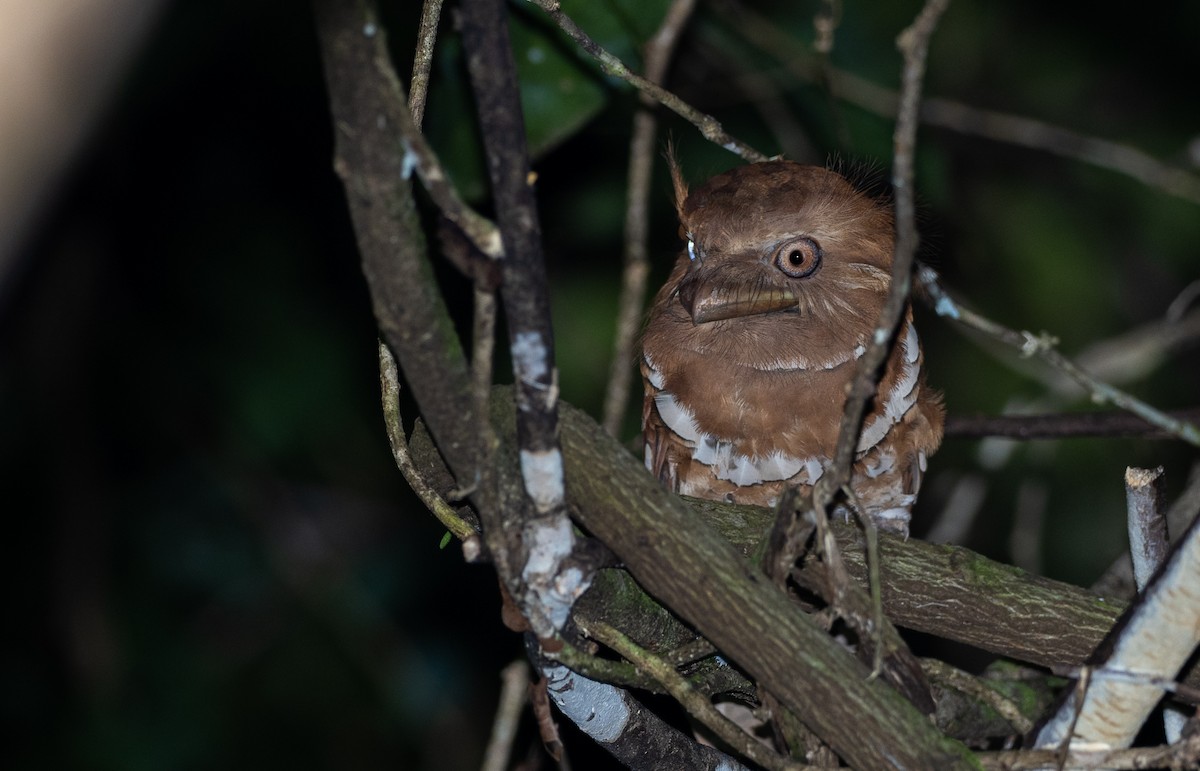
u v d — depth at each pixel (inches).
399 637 511.8
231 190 494.3
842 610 216.7
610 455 214.7
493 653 506.3
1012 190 495.5
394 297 182.5
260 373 507.5
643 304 471.2
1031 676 288.0
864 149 407.8
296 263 502.6
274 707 505.7
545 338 189.2
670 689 221.0
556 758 244.8
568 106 364.8
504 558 204.2
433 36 239.8
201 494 521.3
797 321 286.8
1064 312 492.1
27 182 140.3
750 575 211.8
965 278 485.1
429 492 236.2
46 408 504.4
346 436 519.5
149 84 448.1
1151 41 492.1
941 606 246.7
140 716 495.5
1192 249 491.2
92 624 502.6
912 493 302.7
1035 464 439.5
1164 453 460.4
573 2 362.6
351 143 172.7
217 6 443.8
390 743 502.6
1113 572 327.9
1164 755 213.8
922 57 180.1
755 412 289.0
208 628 513.3
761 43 408.8
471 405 194.2
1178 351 472.1
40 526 511.2
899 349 289.4
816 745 224.4
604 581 228.1
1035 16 490.9
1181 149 486.9
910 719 207.9
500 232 180.7
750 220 291.9
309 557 518.9
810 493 220.4
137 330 509.4
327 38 168.4
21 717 494.9
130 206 490.9
